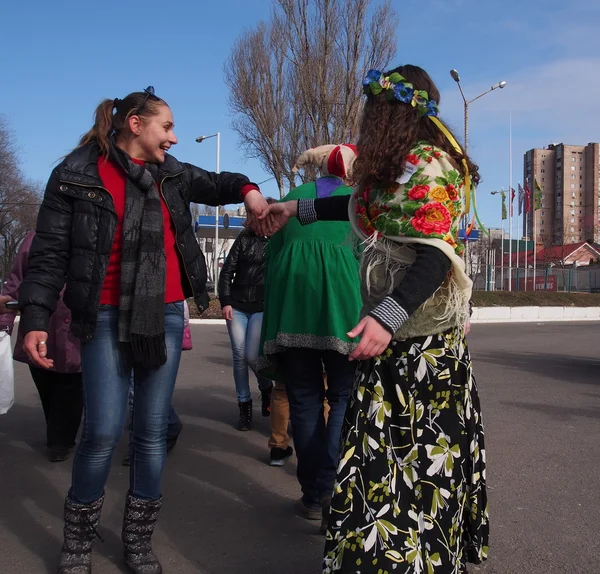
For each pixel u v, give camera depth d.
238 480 3.98
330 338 3.02
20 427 5.33
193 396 6.77
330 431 3.18
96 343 2.51
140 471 2.68
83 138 2.61
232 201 2.97
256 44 25.56
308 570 2.75
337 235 3.12
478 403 2.28
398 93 2.07
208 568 2.77
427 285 1.93
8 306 3.23
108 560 2.84
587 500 3.56
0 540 3.06
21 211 43.38
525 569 2.73
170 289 2.66
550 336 15.59
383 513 1.97
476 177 2.19
